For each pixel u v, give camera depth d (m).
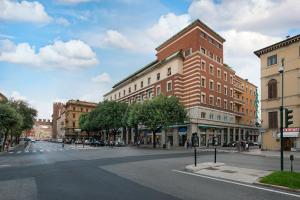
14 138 90.56
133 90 78.50
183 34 61.56
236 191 10.71
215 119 61.06
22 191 10.48
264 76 43.12
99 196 9.59
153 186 11.61
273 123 41.41
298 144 37.94
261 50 43.38
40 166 19.45
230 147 57.62
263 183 12.08
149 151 40.66
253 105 85.56
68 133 131.88
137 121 54.22
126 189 10.90
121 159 25.48
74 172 16.09
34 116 66.75
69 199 9.14
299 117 37.84
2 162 23.30
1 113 45.44
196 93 56.56
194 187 11.45
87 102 141.12
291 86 39.09
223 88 65.19
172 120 51.03
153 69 67.81
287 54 40.06
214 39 63.19
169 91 61.34
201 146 57.09
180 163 21.61
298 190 10.78
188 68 59.12
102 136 101.50
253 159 26.61
